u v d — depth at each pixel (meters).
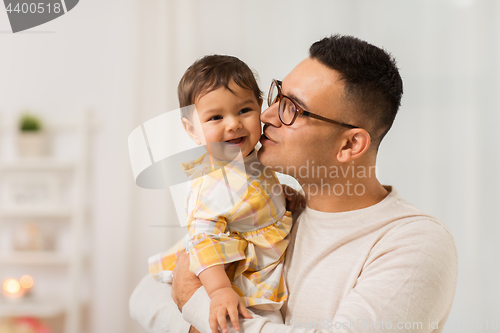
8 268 2.68
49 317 2.61
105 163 2.71
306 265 0.90
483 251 2.43
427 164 2.49
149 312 0.97
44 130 2.74
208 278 0.81
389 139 2.52
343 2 2.55
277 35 2.58
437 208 2.47
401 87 1.00
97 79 2.75
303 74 0.93
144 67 2.70
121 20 2.75
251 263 0.87
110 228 2.67
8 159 2.70
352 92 0.89
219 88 0.92
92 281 2.67
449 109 2.50
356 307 0.74
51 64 2.78
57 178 2.68
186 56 2.65
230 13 2.62
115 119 2.72
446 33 2.52
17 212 2.60
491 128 2.47
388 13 2.54
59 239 2.68
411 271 0.77
